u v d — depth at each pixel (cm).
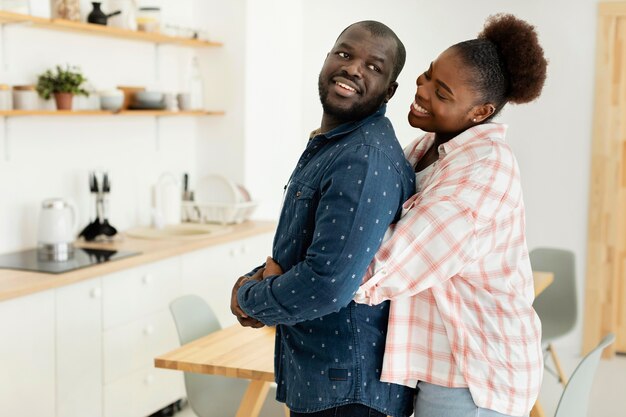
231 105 506
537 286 370
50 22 371
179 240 427
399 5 536
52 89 381
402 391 187
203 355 254
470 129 182
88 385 353
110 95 414
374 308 180
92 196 436
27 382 322
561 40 511
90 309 352
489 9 519
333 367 179
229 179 511
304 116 569
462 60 180
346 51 176
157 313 394
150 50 474
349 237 163
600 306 524
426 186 182
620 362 521
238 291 183
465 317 180
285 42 545
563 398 236
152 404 392
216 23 504
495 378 179
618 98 508
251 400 252
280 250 182
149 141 479
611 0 500
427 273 171
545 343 423
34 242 401
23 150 392
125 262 367
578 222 520
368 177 166
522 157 526
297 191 180
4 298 306
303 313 169
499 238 178
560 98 515
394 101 542
